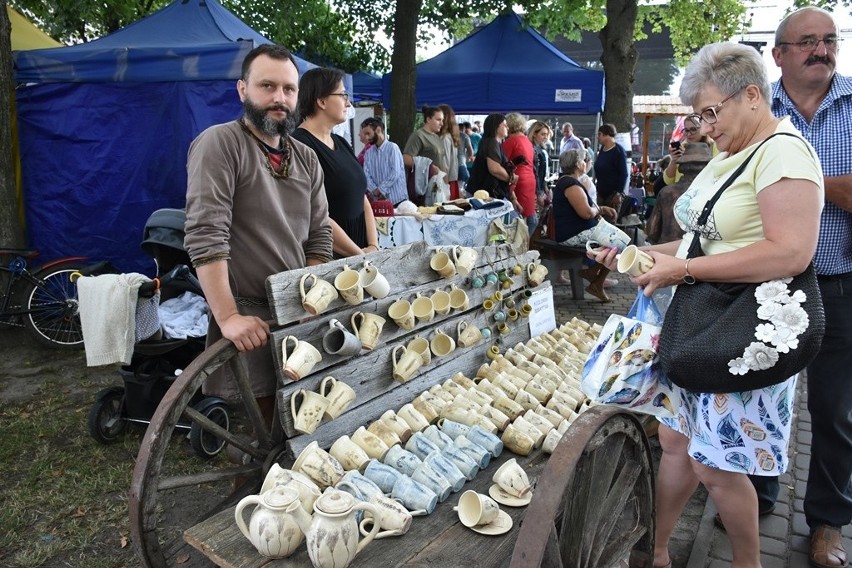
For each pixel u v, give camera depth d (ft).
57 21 29.99
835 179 6.99
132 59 16.40
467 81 29.04
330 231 8.02
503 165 21.85
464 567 5.10
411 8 26.43
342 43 38.09
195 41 17.67
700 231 5.98
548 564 4.57
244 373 6.55
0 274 15.72
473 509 5.73
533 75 28.14
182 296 11.55
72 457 10.59
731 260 5.49
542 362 9.89
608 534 5.56
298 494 5.10
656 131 73.46
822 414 7.72
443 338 8.55
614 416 5.11
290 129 6.99
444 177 22.35
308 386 6.65
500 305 10.22
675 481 7.02
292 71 6.87
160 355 10.69
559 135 72.08
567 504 4.91
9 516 8.91
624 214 24.81
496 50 30.25
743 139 5.78
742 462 5.87
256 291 7.07
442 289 8.84
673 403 6.34
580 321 12.17
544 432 7.47
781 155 5.35
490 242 15.98
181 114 16.90
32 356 15.47
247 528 5.09
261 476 6.62
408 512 5.57
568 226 20.52
